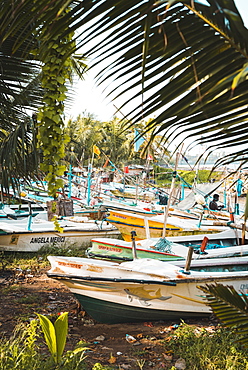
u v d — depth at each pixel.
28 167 6.06
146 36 1.50
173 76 1.92
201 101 1.76
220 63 1.74
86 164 39.41
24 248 10.78
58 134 3.82
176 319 6.45
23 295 7.62
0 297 7.44
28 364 3.82
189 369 4.73
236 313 3.22
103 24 1.85
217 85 1.60
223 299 3.24
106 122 39.28
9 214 13.52
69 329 6.02
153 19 1.79
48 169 3.88
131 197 21.75
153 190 22.69
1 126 6.18
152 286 5.98
